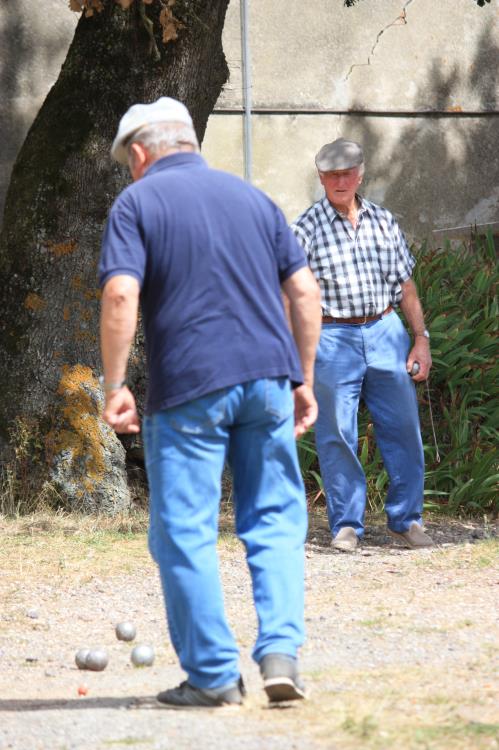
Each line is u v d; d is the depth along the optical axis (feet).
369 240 76.48
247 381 38.99
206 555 39.01
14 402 88.89
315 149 125.70
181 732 36.24
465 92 132.36
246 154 122.42
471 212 133.28
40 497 87.97
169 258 38.91
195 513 39.09
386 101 128.67
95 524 84.58
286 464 40.60
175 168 40.88
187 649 39.22
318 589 66.28
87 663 50.39
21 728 38.52
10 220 90.89
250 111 122.31
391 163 129.29
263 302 39.78
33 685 47.75
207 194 39.86
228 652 39.27
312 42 124.88
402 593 64.44
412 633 54.19
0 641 56.39
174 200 39.34
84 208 88.89
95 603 64.23
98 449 88.33
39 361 88.84
